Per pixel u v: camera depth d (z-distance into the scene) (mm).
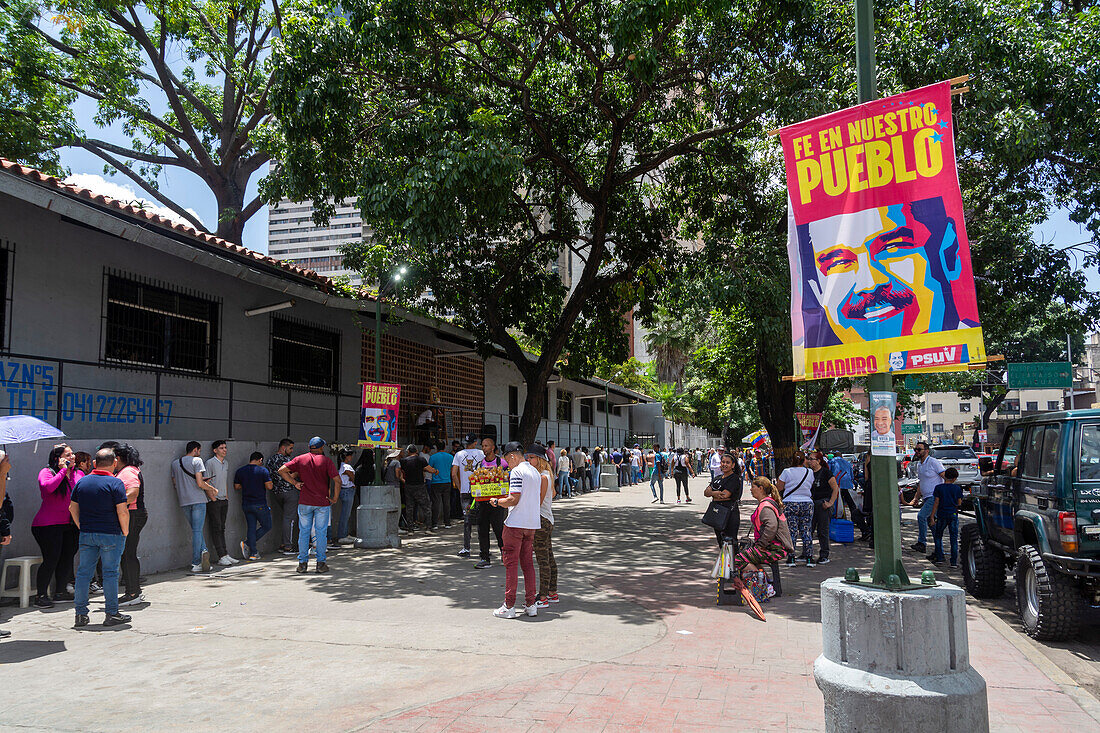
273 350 14656
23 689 5121
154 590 8773
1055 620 6648
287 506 11891
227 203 22422
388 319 15648
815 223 4109
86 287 10719
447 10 12133
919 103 3842
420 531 15008
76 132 19781
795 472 10805
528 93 14055
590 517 17641
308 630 6758
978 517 8930
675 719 4445
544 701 4777
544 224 21359
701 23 12906
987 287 15523
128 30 20141
